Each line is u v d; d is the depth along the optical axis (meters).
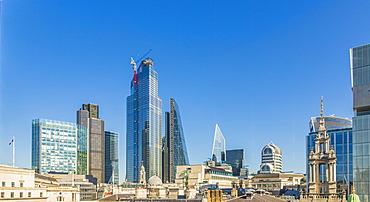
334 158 176.88
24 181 159.62
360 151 169.25
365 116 170.00
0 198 144.62
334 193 173.00
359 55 176.62
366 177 166.00
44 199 164.50
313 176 181.38
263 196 163.25
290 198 193.12
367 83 173.50
